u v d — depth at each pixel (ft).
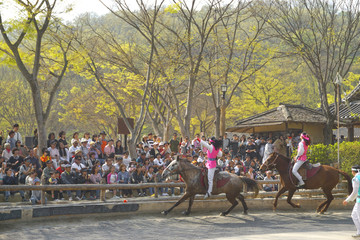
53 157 52.80
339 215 48.39
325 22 82.33
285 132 91.56
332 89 170.19
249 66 92.58
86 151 56.75
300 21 84.12
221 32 86.89
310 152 59.72
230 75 101.60
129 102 116.98
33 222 40.50
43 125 58.80
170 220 44.09
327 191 48.49
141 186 47.60
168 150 63.67
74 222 41.68
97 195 49.80
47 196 48.91
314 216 47.57
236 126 96.02
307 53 84.84
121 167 52.49
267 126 97.81
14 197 47.65
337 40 82.64
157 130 103.71
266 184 56.80
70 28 61.57
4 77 150.30
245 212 47.85
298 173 47.50
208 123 156.76
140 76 81.66
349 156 58.80
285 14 83.76
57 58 67.56
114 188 46.21
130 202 46.73
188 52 79.92
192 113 152.46
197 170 46.01
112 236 35.99
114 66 89.71
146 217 45.44
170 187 53.26
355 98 96.37
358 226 34.24
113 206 45.14
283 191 49.03
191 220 44.27
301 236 34.76
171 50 82.02
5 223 39.04
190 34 79.41
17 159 50.75
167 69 82.43
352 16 80.74
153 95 93.30
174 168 45.73
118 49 80.59
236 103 141.79
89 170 52.16
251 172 60.29
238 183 46.44
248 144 75.77
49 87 121.60
